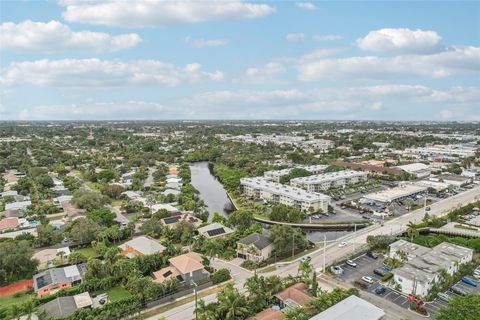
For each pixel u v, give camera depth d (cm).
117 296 10069
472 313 7675
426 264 10800
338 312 8000
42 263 12056
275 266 12056
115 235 14262
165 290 9769
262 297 9138
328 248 13600
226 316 8175
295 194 19862
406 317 8888
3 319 8444
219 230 14738
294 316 7919
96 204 18412
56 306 8938
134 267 10744
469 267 11238
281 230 12938
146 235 14900
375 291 10150
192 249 13238
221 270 11094
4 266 10988
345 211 19212
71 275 10831
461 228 15812
